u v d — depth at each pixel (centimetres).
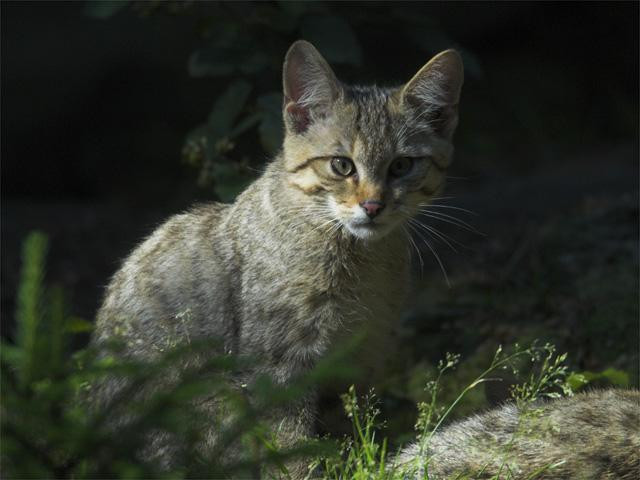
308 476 709
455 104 891
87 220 1861
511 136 2448
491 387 889
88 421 469
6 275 1458
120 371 460
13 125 2236
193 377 472
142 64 2369
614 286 1212
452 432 735
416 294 1316
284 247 827
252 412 494
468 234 1566
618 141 2475
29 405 421
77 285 1469
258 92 1258
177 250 874
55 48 2258
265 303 823
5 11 2209
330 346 830
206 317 842
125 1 1078
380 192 820
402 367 1123
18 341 447
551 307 1197
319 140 840
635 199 1498
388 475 679
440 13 2616
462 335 1152
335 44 1045
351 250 827
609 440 660
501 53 2770
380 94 877
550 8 2773
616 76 2711
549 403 756
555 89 2627
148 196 2148
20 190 2259
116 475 436
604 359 1055
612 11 2773
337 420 865
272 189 857
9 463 435
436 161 874
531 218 1633
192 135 1122
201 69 1084
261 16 1119
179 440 532
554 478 646
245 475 501
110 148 2300
